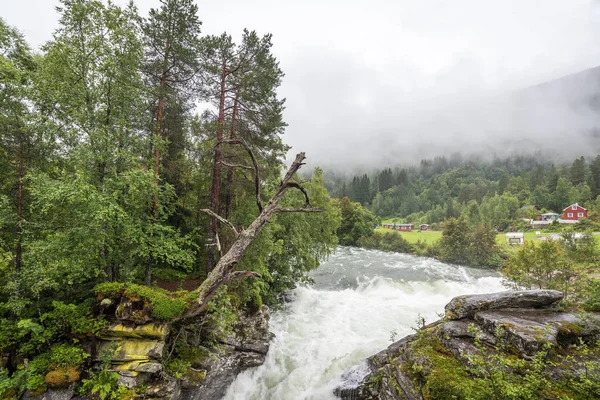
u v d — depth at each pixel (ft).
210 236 41.70
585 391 17.02
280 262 61.57
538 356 18.19
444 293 71.46
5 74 28.02
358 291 73.87
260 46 43.29
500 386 16.55
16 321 25.91
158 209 36.37
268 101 46.73
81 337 25.50
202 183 52.13
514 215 231.71
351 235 177.17
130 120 34.35
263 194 52.95
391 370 28.27
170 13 37.58
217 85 44.47
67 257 27.17
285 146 55.31
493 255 117.19
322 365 38.52
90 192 25.58
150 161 33.32
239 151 46.57
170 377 26.43
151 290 27.40
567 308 31.50
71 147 30.60
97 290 26.99
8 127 27.37
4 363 23.68
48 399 22.41
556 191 266.57
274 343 43.09
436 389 21.21
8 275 27.66
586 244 86.69
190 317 29.40
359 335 46.29
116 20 30.35
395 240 162.61
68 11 28.58
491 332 25.67
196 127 46.75
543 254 45.91
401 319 52.60
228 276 22.35
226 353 33.55
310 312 56.75
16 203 29.27
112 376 23.86
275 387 35.86
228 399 33.53
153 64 39.34
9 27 34.35
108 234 29.40
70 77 28.84
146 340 26.09
